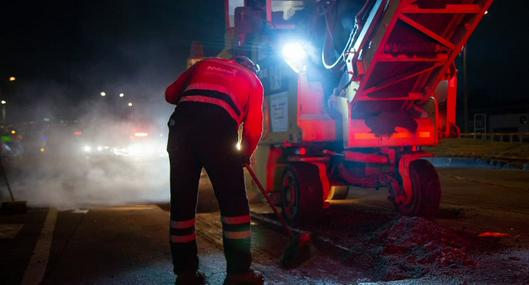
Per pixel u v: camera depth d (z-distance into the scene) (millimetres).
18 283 4621
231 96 3635
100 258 5516
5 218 8070
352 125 7090
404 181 7516
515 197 10297
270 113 8359
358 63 6512
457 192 11219
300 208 7152
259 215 8102
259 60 8812
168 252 5777
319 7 7449
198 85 3650
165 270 5020
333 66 6898
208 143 3521
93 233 6891
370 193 11211
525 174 15914
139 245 6152
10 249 5922
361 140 7133
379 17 6207
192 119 3545
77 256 5602
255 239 6379
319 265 5121
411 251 5129
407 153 7598
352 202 9703
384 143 7246
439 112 7613
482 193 11016
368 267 4980
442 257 4762
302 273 4840
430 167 7492
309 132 7336
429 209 7367
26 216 8305
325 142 7512
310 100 7395
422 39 6543
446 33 6570
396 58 6480
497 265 4668
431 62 6723
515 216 7781
